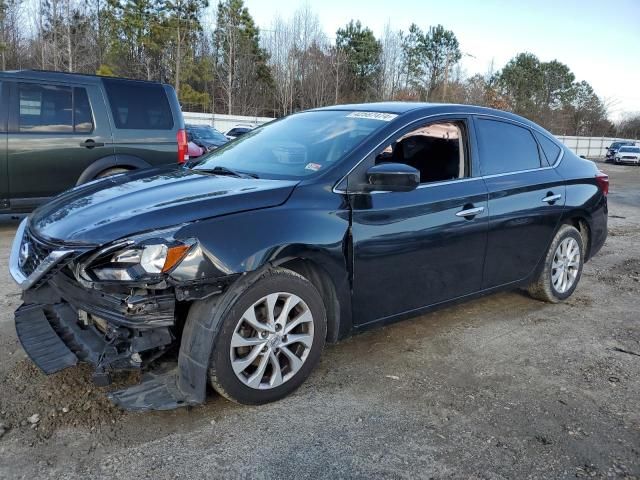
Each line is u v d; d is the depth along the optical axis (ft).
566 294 16.53
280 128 14.03
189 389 9.29
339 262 10.55
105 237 8.84
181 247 8.75
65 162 21.61
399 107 13.07
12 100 20.62
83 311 9.71
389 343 13.10
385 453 8.82
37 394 9.98
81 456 8.43
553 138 16.24
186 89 133.39
